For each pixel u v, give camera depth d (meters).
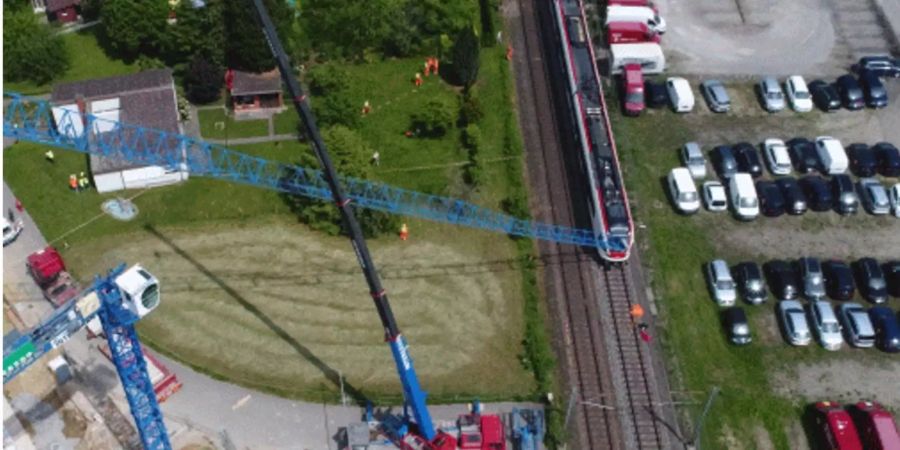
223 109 120.44
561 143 117.12
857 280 102.56
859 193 111.38
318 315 99.25
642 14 128.00
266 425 90.12
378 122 118.75
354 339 97.38
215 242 105.81
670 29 131.00
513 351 96.62
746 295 100.31
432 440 87.44
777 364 95.94
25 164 113.50
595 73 118.25
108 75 124.06
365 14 123.56
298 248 105.38
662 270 103.69
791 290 100.12
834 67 126.38
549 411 91.06
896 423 91.06
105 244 105.38
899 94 122.94
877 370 95.50
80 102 110.62
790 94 121.06
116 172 109.19
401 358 82.44
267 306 99.94
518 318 99.44
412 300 100.75
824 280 101.38
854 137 117.44
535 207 110.12
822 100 120.38
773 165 112.12
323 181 103.88
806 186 110.50
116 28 121.81
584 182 110.88
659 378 94.50
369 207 104.19
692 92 122.56
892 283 101.25
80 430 89.56
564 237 106.00
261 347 96.38
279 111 120.12
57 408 91.31
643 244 106.12
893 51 128.50
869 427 88.38
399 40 125.06
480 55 126.94
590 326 98.75
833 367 95.75
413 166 113.50
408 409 88.56
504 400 92.38
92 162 109.44
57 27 130.38
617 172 107.00
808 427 91.25
